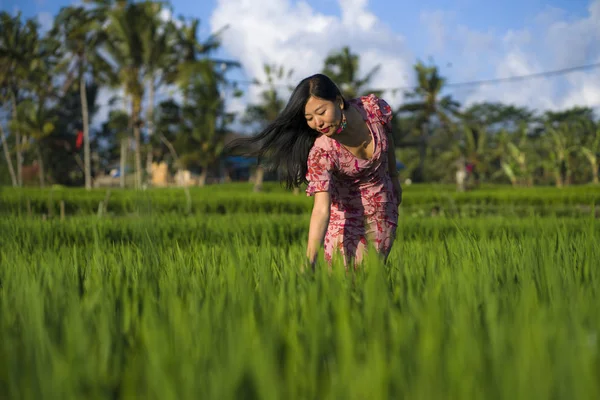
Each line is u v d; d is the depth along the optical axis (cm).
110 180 5981
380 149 310
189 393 111
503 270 264
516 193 2281
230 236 712
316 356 133
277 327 156
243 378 113
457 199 2156
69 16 3834
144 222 326
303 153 303
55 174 5206
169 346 140
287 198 1964
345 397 110
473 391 108
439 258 300
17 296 211
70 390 115
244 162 6212
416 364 122
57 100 4897
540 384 105
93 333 166
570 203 1998
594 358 120
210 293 214
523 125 5656
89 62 3522
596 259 289
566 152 4606
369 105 312
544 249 290
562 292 203
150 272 267
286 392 115
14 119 4269
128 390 119
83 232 697
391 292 227
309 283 220
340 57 3756
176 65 3391
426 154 6444
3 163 5075
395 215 340
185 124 4312
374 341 132
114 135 5456
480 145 4947
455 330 151
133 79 3266
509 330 150
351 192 329
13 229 639
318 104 282
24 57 3953
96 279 258
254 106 3747
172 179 5388
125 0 3322
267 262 287
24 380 124
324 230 294
